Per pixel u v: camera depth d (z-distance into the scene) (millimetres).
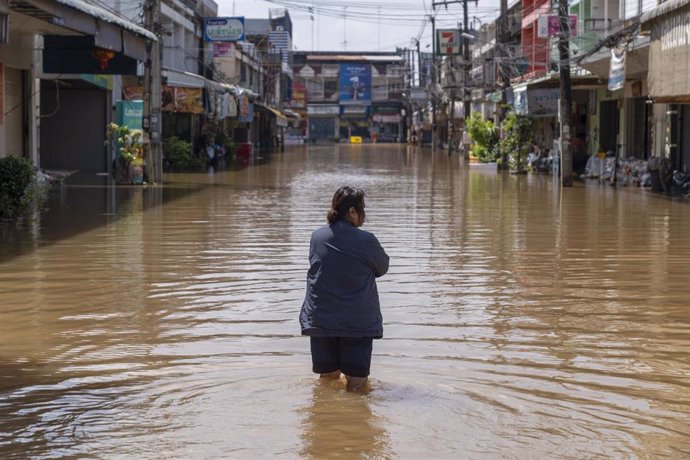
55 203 22500
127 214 20219
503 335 9039
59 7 18078
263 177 36219
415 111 111375
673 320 9727
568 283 11875
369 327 7016
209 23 54031
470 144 56625
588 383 7441
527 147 39188
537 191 28484
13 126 25500
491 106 67125
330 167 46281
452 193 27906
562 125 30531
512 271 12828
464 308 10297
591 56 29906
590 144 43094
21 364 7891
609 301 10711
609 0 37406
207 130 47031
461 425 6395
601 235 16969
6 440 6059
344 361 7066
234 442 6035
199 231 17234
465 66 63062
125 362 7973
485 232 17500
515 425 6410
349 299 6988
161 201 23703
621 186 30656
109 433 6199
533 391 7211
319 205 23031
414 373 7688
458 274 12562
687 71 19750
